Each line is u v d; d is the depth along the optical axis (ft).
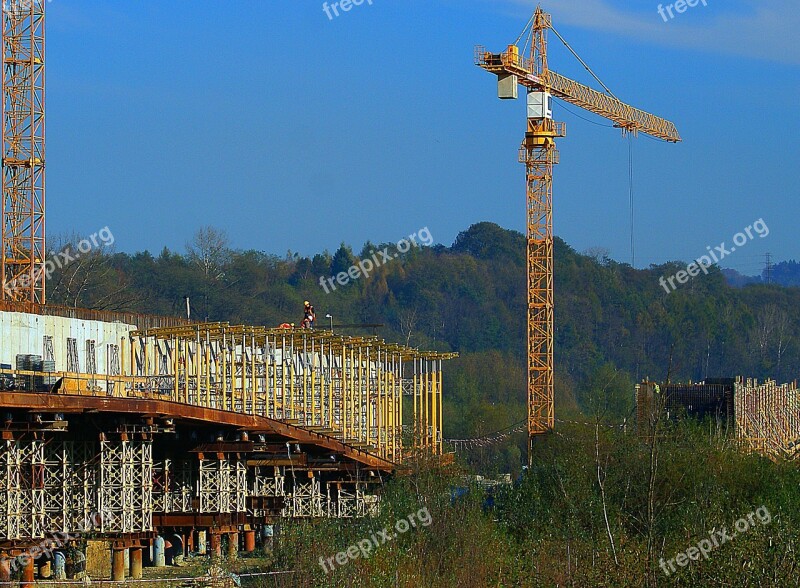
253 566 219.00
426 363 332.39
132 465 229.04
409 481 227.81
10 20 353.10
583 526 202.18
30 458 225.76
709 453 228.02
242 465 263.29
